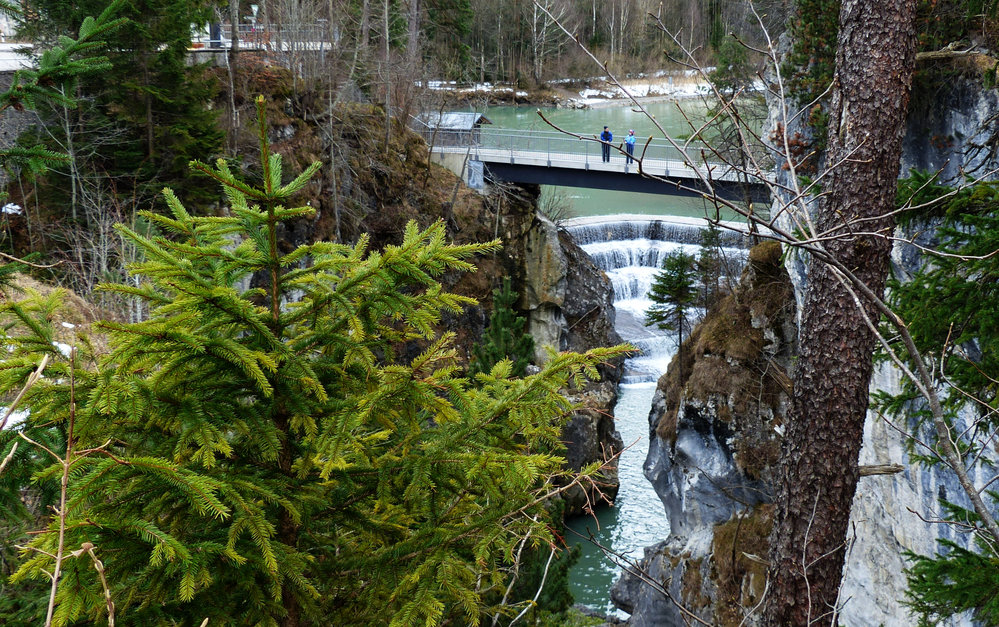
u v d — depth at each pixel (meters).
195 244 4.76
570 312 40.22
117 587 4.07
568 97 66.31
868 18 6.67
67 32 22.05
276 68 33.66
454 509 5.18
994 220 6.93
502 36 68.94
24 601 5.37
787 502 7.55
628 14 67.75
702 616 19.03
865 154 6.73
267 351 4.68
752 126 27.86
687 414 20.86
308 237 32.09
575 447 28.77
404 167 38.16
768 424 19.41
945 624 11.07
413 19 40.84
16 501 4.47
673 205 53.09
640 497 29.30
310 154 32.84
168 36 23.91
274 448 4.48
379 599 4.77
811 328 7.27
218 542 4.27
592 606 23.72
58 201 23.97
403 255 4.57
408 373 4.76
